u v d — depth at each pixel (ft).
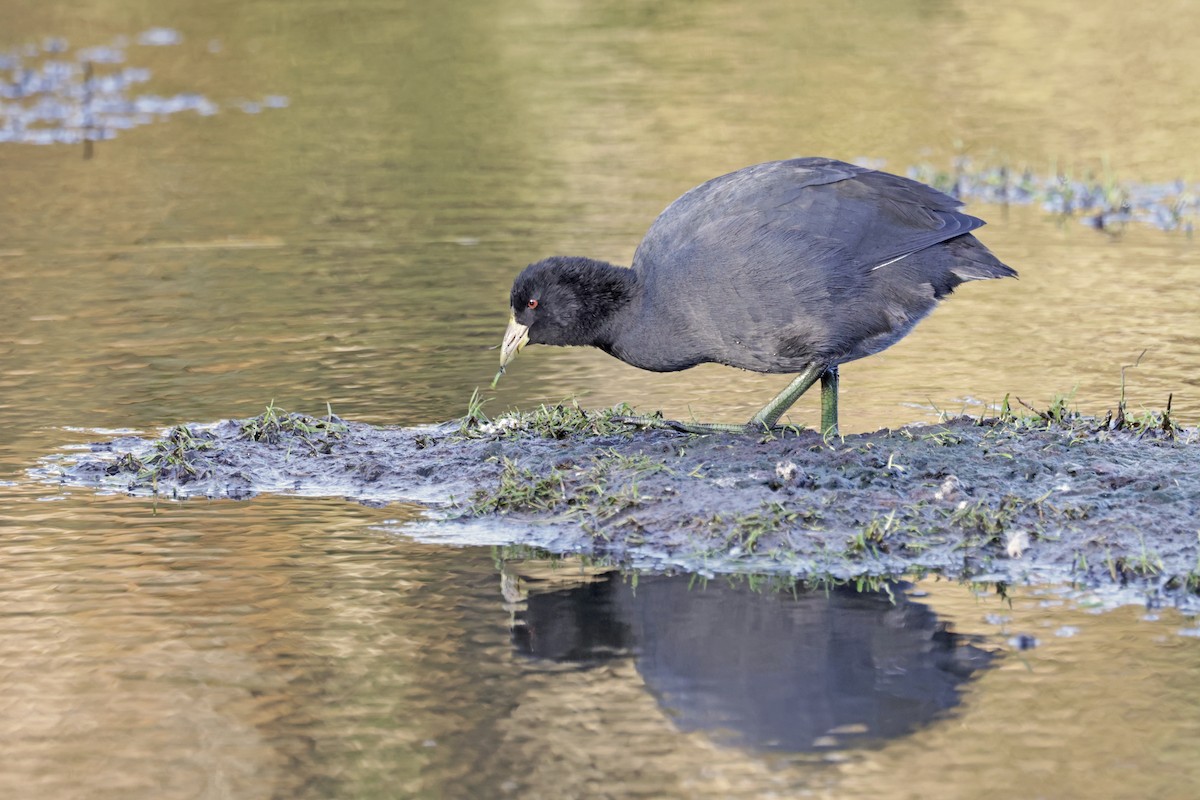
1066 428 39.47
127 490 37.93
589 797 23.56
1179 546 32.86
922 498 35.32
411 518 36.14
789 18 115.34
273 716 26.32
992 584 31.86
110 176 75.05
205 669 28.14
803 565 32.91
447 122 86.22
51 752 25.17
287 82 95.50
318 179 74.64
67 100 90.07
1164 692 26.53
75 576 32.30
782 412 38.93
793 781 23.97
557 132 83.35
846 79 95.35
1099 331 50.88
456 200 70.08
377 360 48.24
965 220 37.70
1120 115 85.71
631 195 69.87
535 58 102.17
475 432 40.91
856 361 48.42
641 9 118.52
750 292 37.04
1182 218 66.80
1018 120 84.74
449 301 54.75
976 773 24.07
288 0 119.55
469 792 23.80
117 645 28.99
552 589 31.83
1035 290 56.34
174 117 87.35
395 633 29.60
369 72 98.12
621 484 36.76
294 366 47.60
